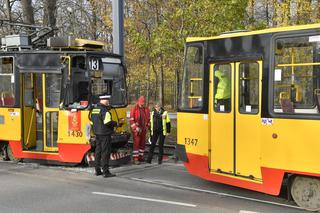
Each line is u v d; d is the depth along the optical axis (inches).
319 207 302.8
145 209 311.1
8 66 502.3
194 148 383.2
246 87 341.4
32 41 545.3
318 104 296.7
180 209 311.3
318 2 722.8
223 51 358.9
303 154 302.8
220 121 360.8
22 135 496.7
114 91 496.7
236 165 347.9
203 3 633.6
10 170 458.3
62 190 369.1
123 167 479.2
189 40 390.0
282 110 315.0
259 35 332.8
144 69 1470.2
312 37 303.0
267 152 323.0
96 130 426.0
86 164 477.7
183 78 395.9
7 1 876.6
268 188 323.9
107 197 345.7
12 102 499.8
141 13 911.0
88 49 504.4
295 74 309.9
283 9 713.6
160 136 502.3
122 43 602.5
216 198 343.9
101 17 1262.3
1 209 309.9
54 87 482.0
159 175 436.1
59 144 471.5
